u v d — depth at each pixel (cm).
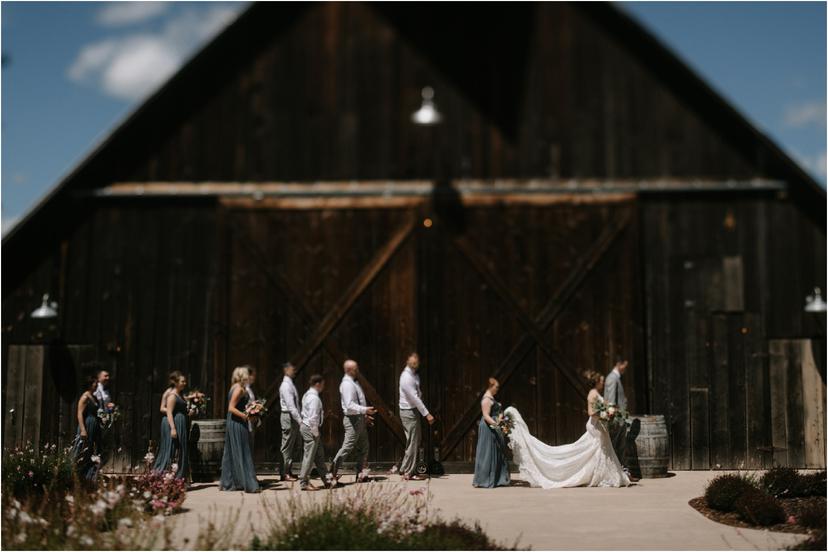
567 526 884
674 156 1322
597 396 1159
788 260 1309
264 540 780
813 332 1298
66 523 773
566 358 1296
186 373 1300
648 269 1315
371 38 1350
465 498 1053
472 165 1328
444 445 1283
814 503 970
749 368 1300
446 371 1298
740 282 1309
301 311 1310
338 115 1338
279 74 1345
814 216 1310
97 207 1327
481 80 1342
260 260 1320
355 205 1324
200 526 779
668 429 1291
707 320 1305
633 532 855
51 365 1303
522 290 1311
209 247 1322
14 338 1302
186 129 1338
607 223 1317
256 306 1313
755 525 888
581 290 1309
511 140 1330
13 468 941
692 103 1327
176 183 1329
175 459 1108
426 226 1320
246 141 1334
